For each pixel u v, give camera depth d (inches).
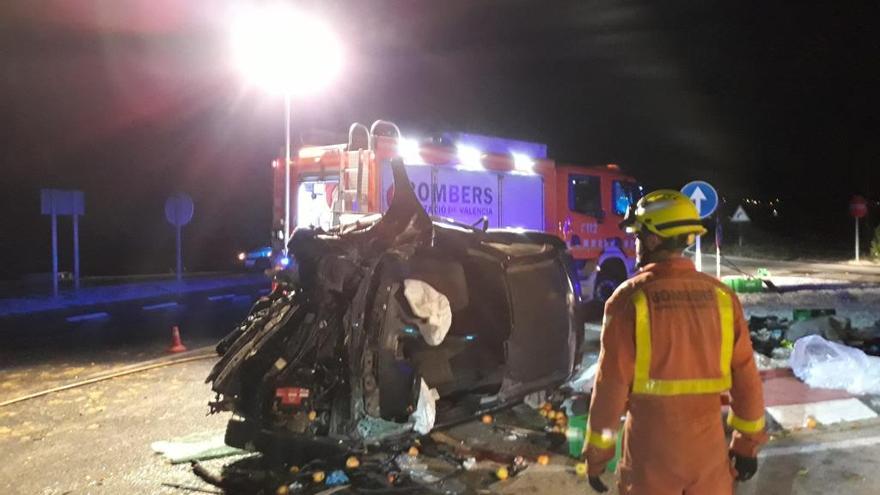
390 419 209.6
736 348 115.0
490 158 460.1
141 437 258.2
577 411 253.4
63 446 249.8
